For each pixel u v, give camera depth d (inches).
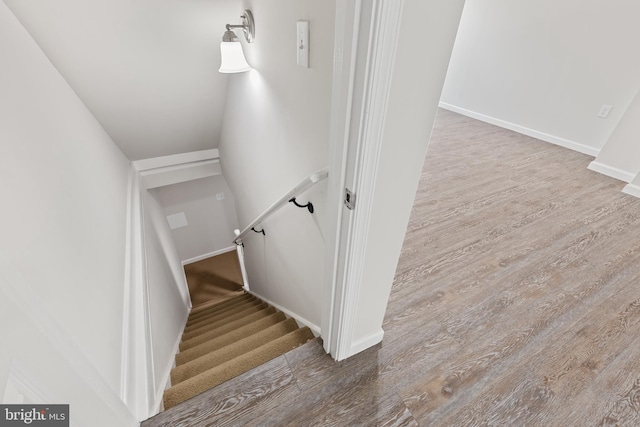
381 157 30.9
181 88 87.4
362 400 46.8
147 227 96.7
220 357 62.6
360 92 26.6
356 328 48.8
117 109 85.7
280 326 69.8
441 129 159.2
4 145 34.9
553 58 134.0
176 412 44.7
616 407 46.3
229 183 131.9
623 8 109.7
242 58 60.7
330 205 37.0
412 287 66.9
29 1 52.6
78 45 64.0
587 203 97.9
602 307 62.5
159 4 62.8
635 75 112.5
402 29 23.9
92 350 38.0
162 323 77.3
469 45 165.8
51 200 41.3
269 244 86.7
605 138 126.0
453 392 48.0
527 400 47.1
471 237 82.3
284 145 55.4
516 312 61.4
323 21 33.7
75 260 42.4
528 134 152.5
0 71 39.9
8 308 23.1
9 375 21.8
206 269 191.9
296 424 44.1
